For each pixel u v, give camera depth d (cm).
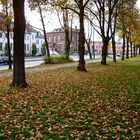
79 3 2792
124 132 828
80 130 852
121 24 4766
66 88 1633
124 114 1024
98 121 941
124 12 4194
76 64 4331
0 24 3816
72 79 2086
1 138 790
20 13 1612
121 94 1423
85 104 1202
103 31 3878
